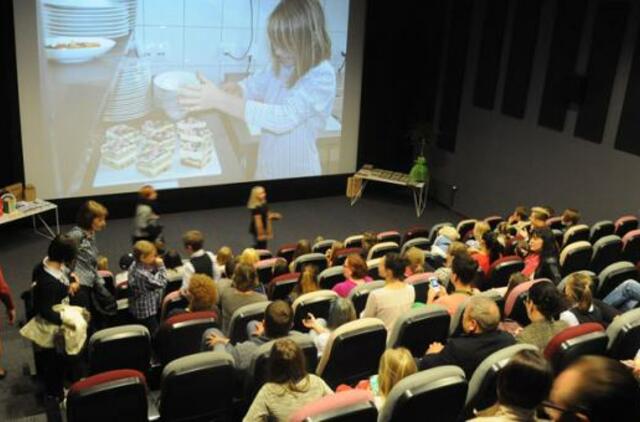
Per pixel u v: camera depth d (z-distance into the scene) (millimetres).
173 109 10078
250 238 9977
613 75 8883
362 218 11367
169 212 10719
